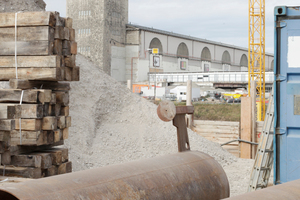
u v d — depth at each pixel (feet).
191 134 38.81
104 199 9.91
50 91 19.02
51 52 18.94
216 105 148.56
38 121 18.40
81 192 9.66
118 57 253.03
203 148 36.63
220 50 349.00
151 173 11.73
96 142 30.86
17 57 19.02
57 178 10.03
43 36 18.65
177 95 207.31
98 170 11.04
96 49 243.19
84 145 28.99
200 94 233.35
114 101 36.35
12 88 18.95
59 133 19.92
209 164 13.93
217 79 270.26
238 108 129.90
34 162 18.02
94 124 32.71
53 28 19.08
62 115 20.45
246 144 42.60
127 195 10.48
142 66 258.78
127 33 257.55
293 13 16.78
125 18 260.01
